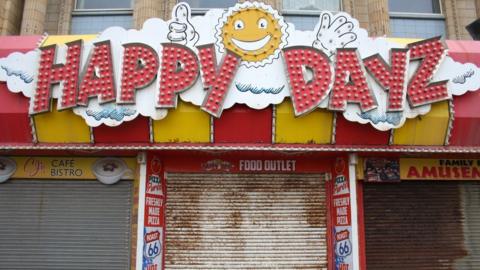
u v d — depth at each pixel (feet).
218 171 29.86
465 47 29.01
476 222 30.04
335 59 26.81
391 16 35.76
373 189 30.14
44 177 29.25
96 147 27.12
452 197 30.30
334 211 29.50
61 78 26.55
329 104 26.37
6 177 29.17
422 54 27.32
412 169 29.76
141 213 27.25
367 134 27.58
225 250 29.12
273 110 26.86
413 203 30.04
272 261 29.07
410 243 29.50
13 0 33.99
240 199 29.78
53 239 28.71
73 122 27.25
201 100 26.45
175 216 29.48
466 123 27.96
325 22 27.22
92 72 26.50
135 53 26.50
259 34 27.04
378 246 29.32
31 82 26.99
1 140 27.84
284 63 26.66
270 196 29.91
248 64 26.78
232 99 26.48
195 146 27.12
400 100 26.53
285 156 29.73
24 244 28.63
